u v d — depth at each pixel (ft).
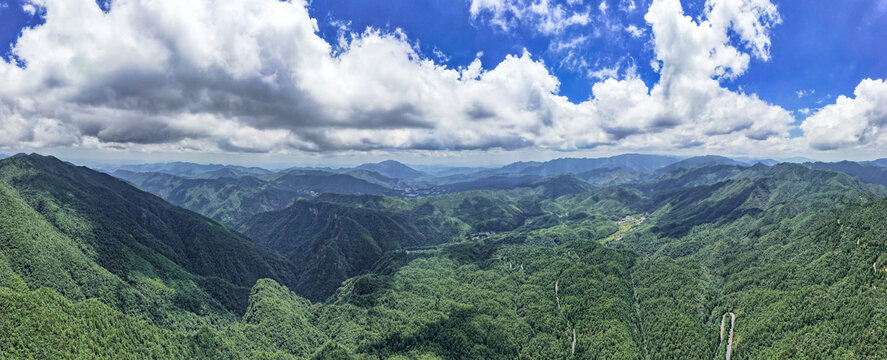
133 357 622.54
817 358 612.29
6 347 513.04
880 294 632.79
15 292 597.11
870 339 582.76
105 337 626.23
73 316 616.39
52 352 540.93
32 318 561.84
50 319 578.25
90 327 622.54
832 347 614.34
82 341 588.09
